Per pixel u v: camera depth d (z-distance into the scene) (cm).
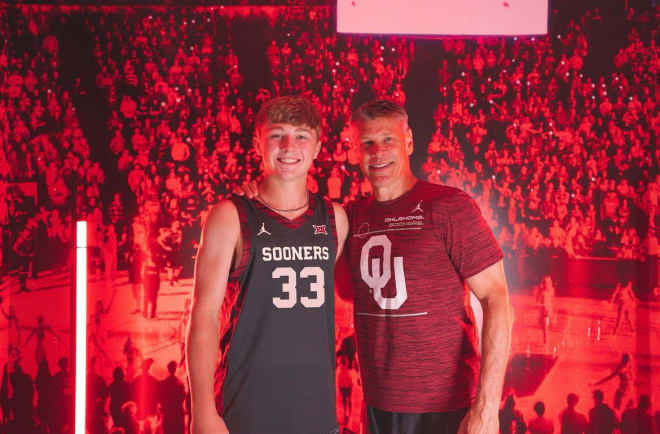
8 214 269
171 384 270
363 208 195
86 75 271
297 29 272
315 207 179
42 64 271
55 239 270
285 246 169
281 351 163
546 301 271
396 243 181
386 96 272
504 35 271
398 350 175
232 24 273
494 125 272
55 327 269
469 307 188
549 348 271
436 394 172
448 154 272
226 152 271
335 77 272
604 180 270
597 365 269
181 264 270
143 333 270
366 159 191
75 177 269
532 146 271
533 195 271
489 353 171
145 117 271
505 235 272
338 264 205
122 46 271
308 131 175
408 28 271
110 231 269
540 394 271
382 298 179
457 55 271
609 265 269
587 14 271
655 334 266
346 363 271
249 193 175
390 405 175
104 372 269
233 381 163
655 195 267
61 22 271
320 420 165
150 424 270
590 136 271
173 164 271
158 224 270
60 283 269
